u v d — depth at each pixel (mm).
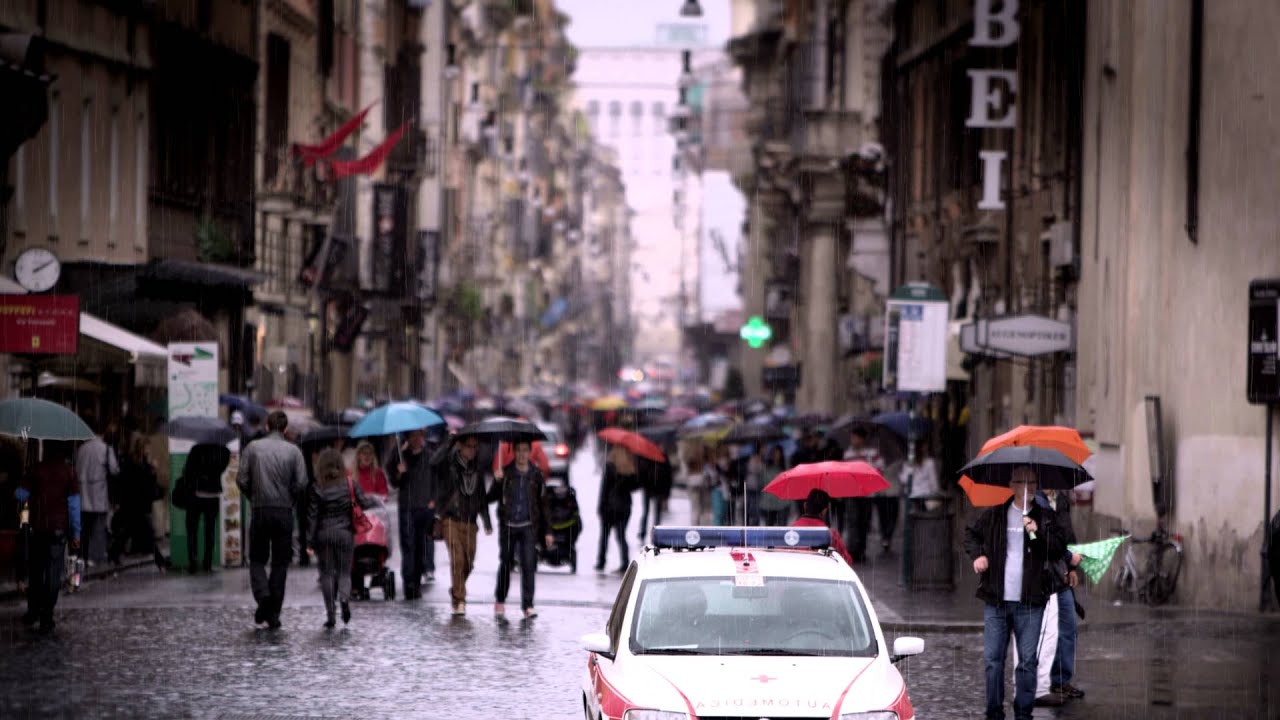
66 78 63531
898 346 50500
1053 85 62688
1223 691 29000
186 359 50625
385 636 35594
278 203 95125
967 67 81688
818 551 22625
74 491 35656
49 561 35375
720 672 19328
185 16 79188
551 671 31156
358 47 127438
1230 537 40500
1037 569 25828
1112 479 46000
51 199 61781
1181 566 41938
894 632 38281
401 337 146625
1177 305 42906
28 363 53375
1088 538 48219
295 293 103188
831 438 62375
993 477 27094
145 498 51031
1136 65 45219
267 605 36469
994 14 68812
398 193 129375
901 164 98000
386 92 144375
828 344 140750
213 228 80562
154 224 75062
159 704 27094
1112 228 47156
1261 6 40312
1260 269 40156
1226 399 40844
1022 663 26000
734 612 20672
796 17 163875
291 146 100375
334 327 116000
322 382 110188
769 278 177875
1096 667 31734
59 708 26375
